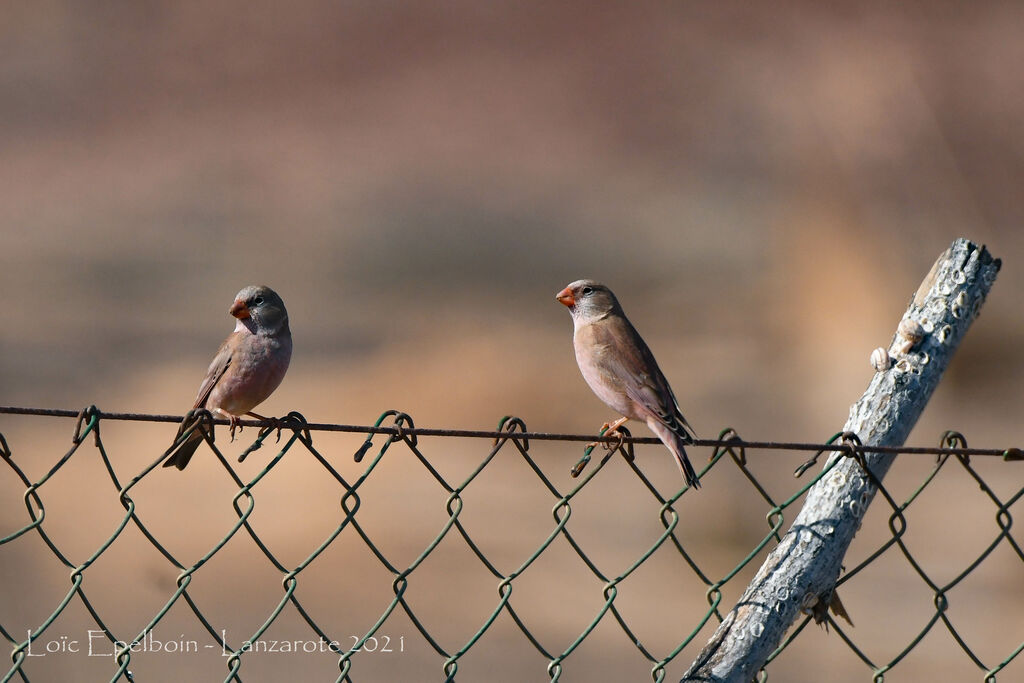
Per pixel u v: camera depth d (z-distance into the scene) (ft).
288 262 103.71
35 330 81.76
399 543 46.60
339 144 95.04
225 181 109.29
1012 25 47.50
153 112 94.68
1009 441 58.13
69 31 91.50
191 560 43.52
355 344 79.77
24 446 55.31
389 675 35.70
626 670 37.24
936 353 18.48
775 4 50.90
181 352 78.48
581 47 69.10
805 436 54.19
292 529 46.93
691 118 69.77
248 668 35.14
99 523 45.91
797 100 52.01
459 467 55.88
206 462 52.39
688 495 50.62
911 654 39.22
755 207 100.22
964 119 49.19
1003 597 43.14
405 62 77.46
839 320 52.95
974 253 18.97
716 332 83.05
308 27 79.20
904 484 52.85
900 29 48.62
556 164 98.89
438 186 108.99
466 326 83.76
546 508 50.96
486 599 42.09
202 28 84.23
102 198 108.27
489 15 73.36
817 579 17.01
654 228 108.78
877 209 51.85
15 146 104.42
